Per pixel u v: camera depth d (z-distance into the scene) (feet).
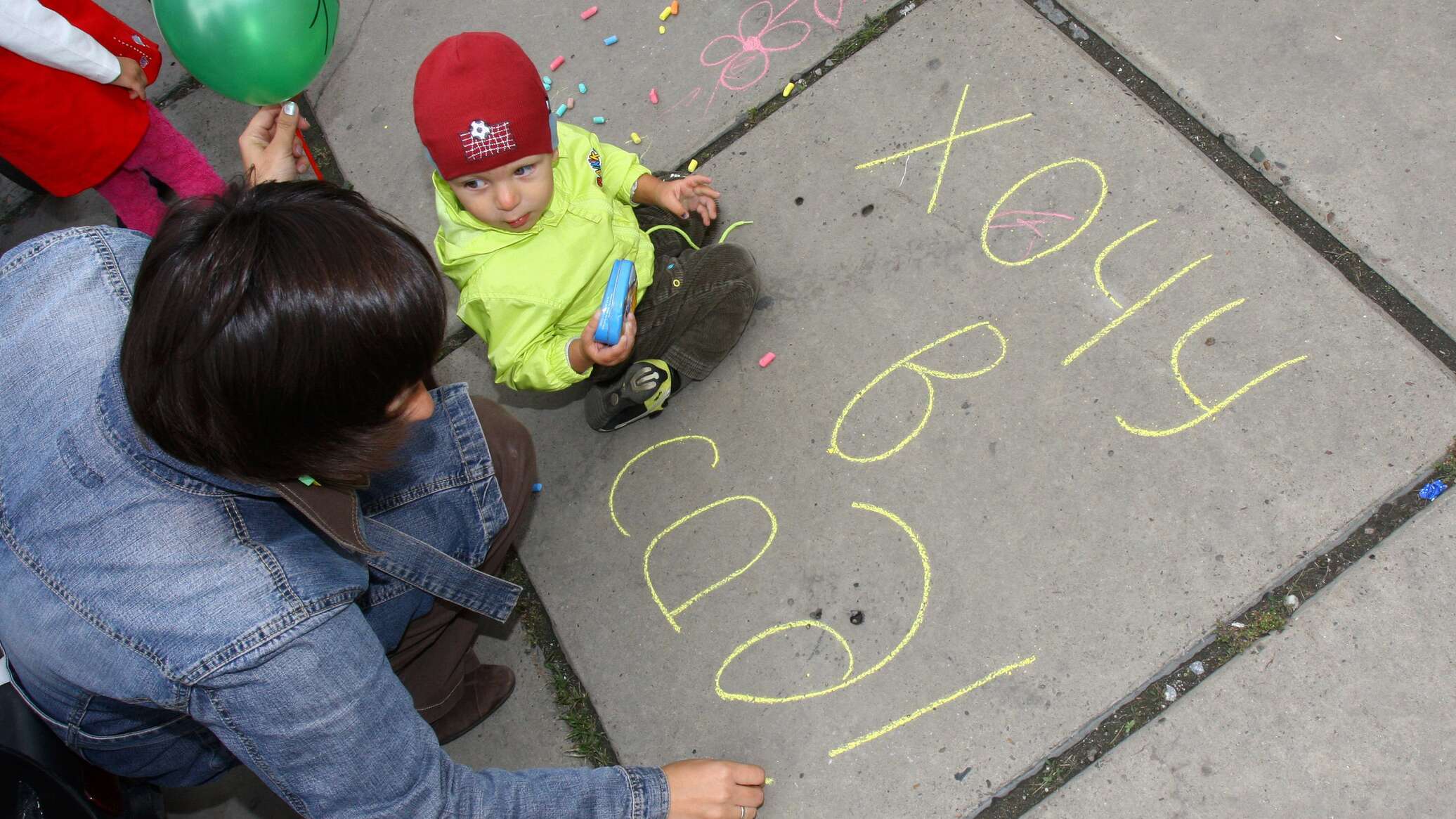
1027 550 6.24
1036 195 7.20
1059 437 6.46
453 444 5.48
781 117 8.02
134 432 3.87
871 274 7.26
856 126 7.80
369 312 3.24
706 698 6.41
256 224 3.25
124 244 4.79
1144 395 6.45
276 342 3.14
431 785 4.39
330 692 4.00
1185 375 6.44
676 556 6.84
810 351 7.15
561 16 9.00
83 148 7.25
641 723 6.47
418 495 5.42
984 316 6.92
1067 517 6.26
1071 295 6.82
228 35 6.32
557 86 8.69
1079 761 5.77
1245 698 5.68
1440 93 6.86
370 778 4.18
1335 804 5.40
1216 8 7.45
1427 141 6.73
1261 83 7.14
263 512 4.14
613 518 7.08
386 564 5.08
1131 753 5.71
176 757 5.00
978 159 7.41
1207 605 5.90
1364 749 5.45
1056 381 6.61
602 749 6.52
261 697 3.89
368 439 3.57
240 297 3.13
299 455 3.47
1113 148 7.20
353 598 4.32
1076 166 7.21
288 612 3.92
